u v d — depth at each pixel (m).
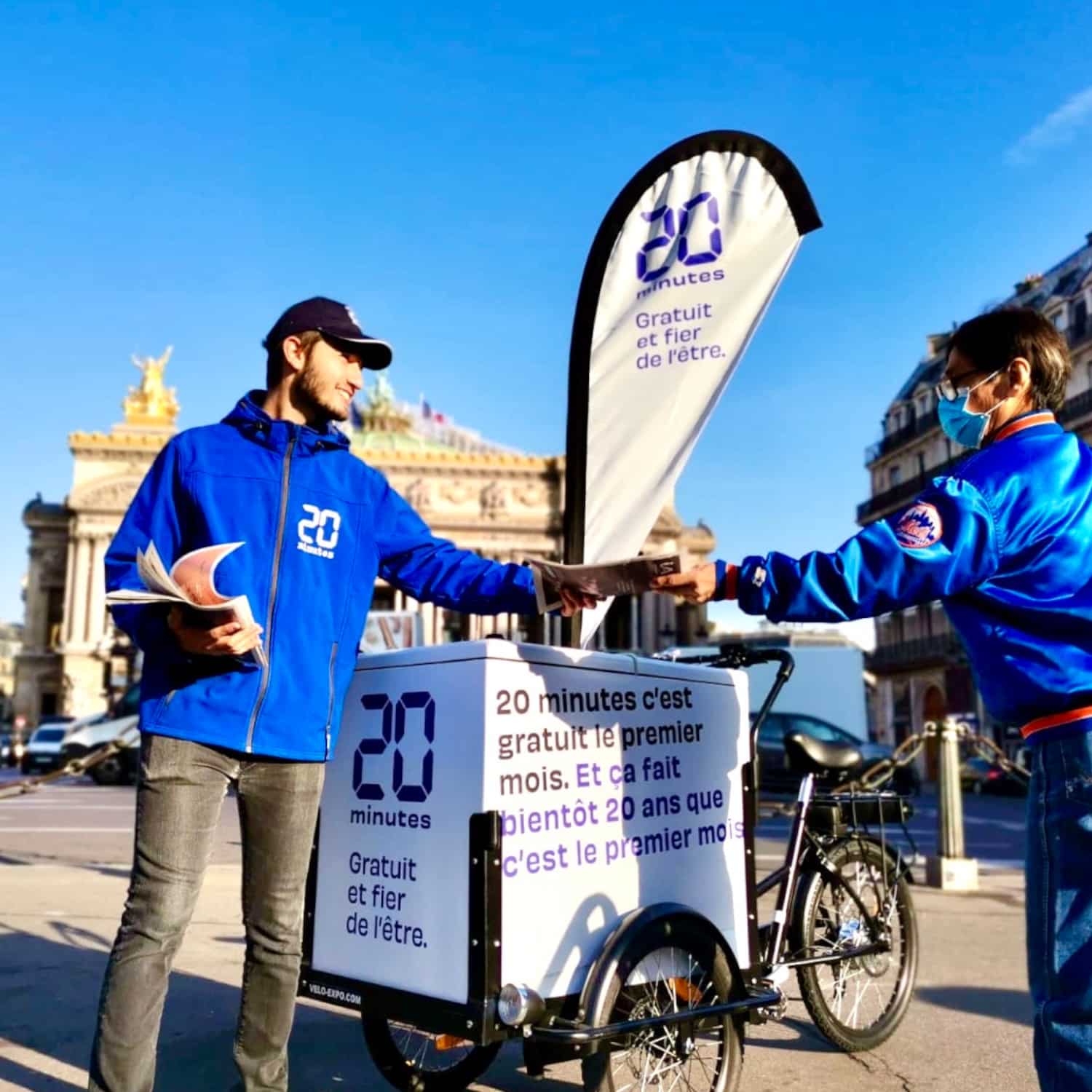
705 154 4.14
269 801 2.76
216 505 2.77
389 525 3.16
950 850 8.57
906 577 2.08
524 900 2.71
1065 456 2.21
